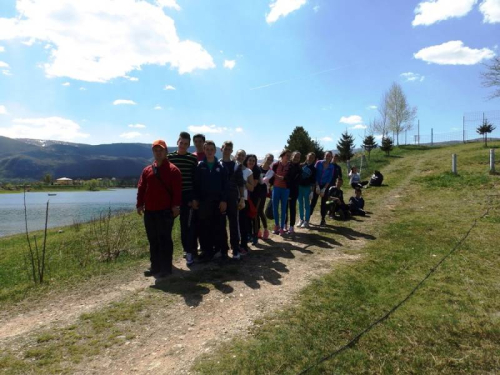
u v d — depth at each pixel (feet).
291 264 17.98
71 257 22.08
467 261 17.11
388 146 105.70
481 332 10.68
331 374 8.82
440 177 49.11
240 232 20.85
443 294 13.46
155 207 16.49
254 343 10.27
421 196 39.58
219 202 18.19
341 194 31.09
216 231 18.89
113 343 10.67
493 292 13.47
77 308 13.52
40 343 10.73
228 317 12.17
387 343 10.21
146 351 10.20
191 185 18.25
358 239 23.11
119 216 40.86
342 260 18.52
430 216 28.73
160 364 9.50
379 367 9.12
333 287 14.52
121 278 16.88
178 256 20.30
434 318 11.57
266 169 25.70
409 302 12.87
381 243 21.75
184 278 16.22
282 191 24.62
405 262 17.63
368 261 18.07
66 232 35.88
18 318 12.86
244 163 21.30
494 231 22.41
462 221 25.94
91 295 14.84
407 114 150.61
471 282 14.52
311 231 25.91
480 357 9.45
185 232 18.26
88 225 37.42
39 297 14.85
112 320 12.20
